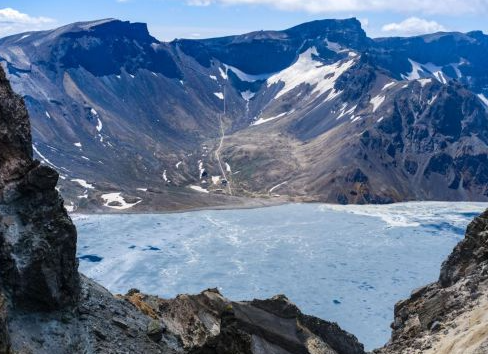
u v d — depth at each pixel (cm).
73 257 5438
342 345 7331
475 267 7744
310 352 6650
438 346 5838
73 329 5191
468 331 5616
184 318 7344
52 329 4994
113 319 5781
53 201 5316
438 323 6631
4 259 4931
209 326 7506
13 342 4559
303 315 7344
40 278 5028
